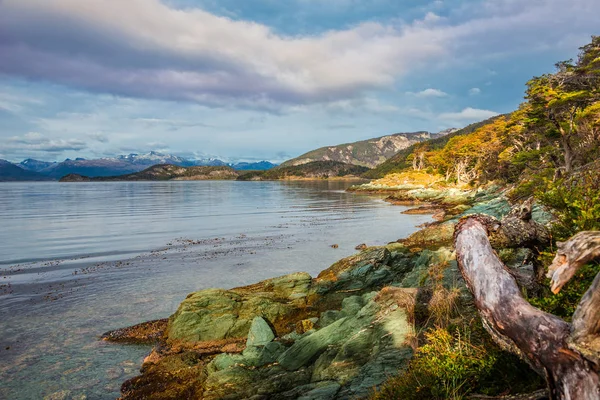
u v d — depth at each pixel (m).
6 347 14.26
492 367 4.65
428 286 10.84
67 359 13.31
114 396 10.95
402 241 33.09
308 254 30.17
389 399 5.55
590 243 2.46
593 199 4.87
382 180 149.12
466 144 102.06
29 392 11.21
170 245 35.75
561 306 4.47
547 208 5.82
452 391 4.60
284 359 10.57
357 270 20.44
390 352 7.82
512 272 5.02
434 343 6.11
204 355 13.45
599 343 2.16
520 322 2.75
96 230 47.31
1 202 101.81
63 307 18.67
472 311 7.77
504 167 74.62
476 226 3.86
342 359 8.77
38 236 42.84
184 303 16.20
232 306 16.34
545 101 39.78
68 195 139.50
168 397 10.38
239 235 40.97
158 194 143.25
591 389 2.16
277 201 97.00
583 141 41.25
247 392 8.91
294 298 18.05
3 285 22.86
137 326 16.02
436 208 66.25
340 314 13.66
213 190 176.12
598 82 43.72
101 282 23.11
